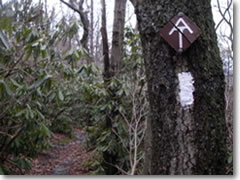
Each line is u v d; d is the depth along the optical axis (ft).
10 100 7.64
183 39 3.54
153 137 3.83
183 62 3.58
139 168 7.66
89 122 14.11
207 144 3.46
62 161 14.28
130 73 10.11
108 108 9.62
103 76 10.57
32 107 8.00
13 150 8.55
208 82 3.52
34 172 11.63
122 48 10.92
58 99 8.00
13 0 7.73
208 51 3.58
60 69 8.48
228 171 4.98
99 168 9.64
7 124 8.47
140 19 3.99
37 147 10.09
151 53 3.81
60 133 20.61
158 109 3.71
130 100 9.57
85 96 10.39
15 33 7.61
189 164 3.47
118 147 9.20
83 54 8.46
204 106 3.49
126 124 9.20
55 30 8.39
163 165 3.62
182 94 3.54
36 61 7.93
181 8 3.62
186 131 3.50
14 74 7.98
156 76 3.74
